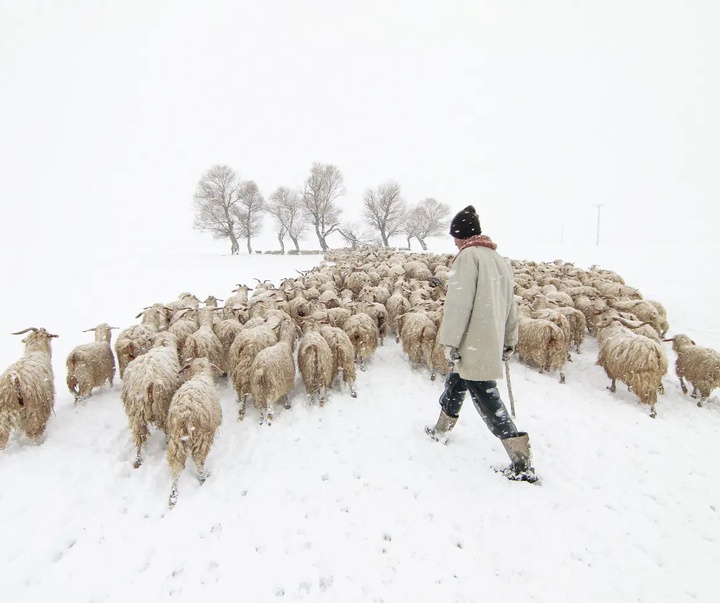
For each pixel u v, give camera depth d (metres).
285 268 28.16
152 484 4.27
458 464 4.46
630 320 7.63
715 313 10.64
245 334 6.20
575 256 29.50
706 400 5.85
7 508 3.92
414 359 7.00
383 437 5.01
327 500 4.01
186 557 3.41
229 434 5.16
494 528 3.61
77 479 4.33
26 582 3.21
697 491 4.03
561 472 4.30
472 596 3.02
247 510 3.89
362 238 54.91
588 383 6.62
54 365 8.04
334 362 6.12
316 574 3.25
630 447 4.74
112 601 3.06
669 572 3.18
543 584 3.09
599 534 3.53
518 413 5.50
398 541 3.52
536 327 6.72
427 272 13.75
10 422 4.52
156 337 6.44
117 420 5.53
